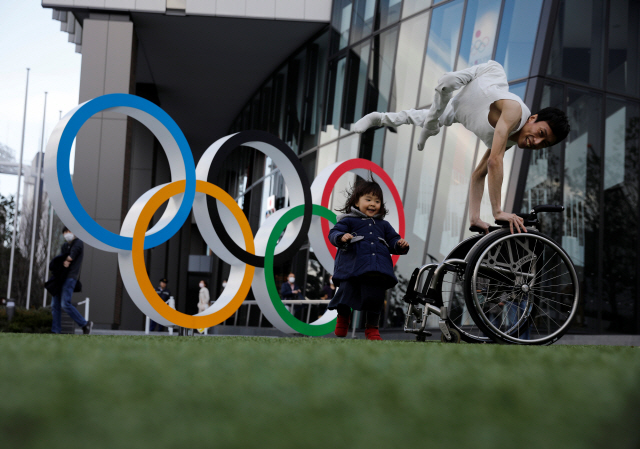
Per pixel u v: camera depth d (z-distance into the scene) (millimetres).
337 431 416
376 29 14836
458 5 12234
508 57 10727
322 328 5965
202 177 5348
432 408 549
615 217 10766
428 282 3629
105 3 15281
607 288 10547
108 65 15078
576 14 10664
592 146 10680
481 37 11398
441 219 11375
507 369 1027
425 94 12656
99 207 14094
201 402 563
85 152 14258
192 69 20734
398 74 13719
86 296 13750
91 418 450
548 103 10242
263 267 5523
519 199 9945
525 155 10055
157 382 729
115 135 14391
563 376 902
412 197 12320
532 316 3422
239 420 459
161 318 4859
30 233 22062
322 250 6203
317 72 17625
